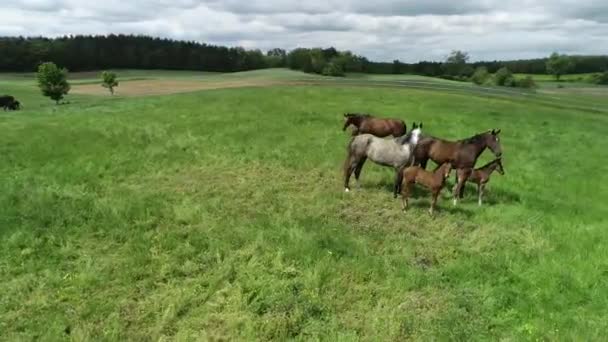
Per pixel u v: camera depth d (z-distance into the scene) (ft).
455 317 25.70
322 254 31.81
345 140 67.00
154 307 26.03
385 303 27.22
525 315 26.30
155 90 210.59
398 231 37.55
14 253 31.07
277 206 41.42
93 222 35.73
